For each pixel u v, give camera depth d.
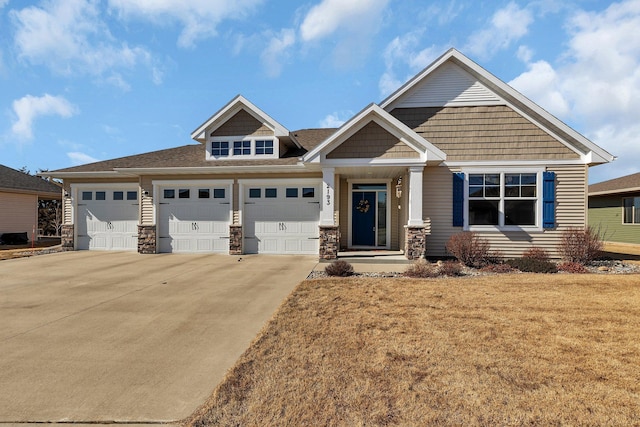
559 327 4.52
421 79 10.98
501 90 10.84
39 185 20.30
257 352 3.78
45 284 7.41
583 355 3.67
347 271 8.20
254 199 12.44
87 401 2.92
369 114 10.21
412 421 2.56
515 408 2.71
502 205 10.88
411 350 3.79
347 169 11.04
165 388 3.12
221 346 4.06
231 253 12.26
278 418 2.61
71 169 13.60
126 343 4.16
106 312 5.39
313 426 2.51
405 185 11.55
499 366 3.42
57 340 4.25
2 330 4.61
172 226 12.72
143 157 14.68
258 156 13.30
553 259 10.65
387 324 4.63
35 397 2.98
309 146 15.09
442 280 7.52
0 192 17.89
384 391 2.96
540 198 10.75
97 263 10.27
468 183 10.99
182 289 6.93
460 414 2.63
